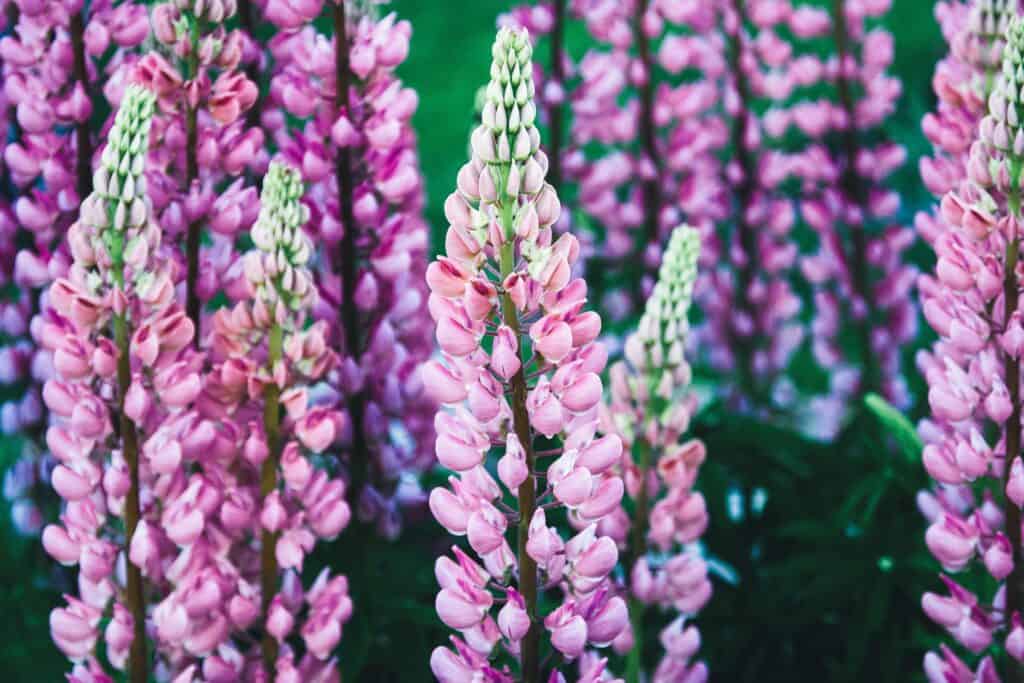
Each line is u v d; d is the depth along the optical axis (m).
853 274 1.39
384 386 1.18
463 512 1.00
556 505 1.00
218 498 1.05
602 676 1.01
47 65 1.13
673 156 1.38
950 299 1.07
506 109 0.98
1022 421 1.06
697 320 1.60
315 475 1.07
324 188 1.17
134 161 1.03
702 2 1.41
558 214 0.99
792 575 1.24
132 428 1.03
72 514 1.04
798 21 1.39
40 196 1.13
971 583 1.14
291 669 1.04
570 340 0.98
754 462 1.30
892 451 1.30
